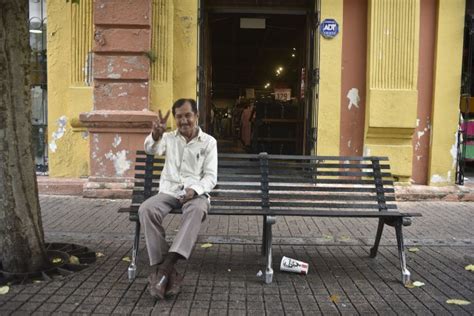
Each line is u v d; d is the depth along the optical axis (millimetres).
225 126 24141
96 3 6605
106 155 6832
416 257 4391
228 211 3734
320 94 7070
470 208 6578
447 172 7152
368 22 6980
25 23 3654
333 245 4746
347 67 7109
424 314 3135
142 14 6633
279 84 18844
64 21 7039
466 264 4195
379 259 4324
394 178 7098
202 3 7203
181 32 7039
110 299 3305
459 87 7059
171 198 3553
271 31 12305
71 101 7035
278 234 5105
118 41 6664
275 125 10117
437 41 7008
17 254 3641
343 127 7160
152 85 6883
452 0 6957
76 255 4137
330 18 7000
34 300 3256
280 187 4027
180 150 3697
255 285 3635
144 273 3828
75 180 7090
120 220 5598
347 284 3684
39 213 3803
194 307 3203
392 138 7070
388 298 3408
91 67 7043
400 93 6883
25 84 3660
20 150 3627
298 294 3469
